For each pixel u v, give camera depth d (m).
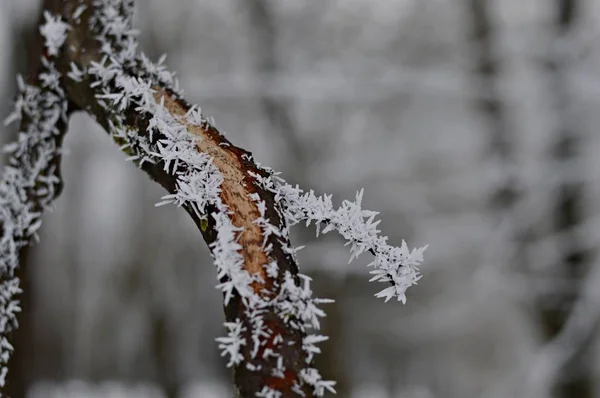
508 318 6.26
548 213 4.61
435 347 8.68
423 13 5.60
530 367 4.13
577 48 4.27
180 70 6.16
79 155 6.98
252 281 0.54
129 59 0.90
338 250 4.55
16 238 1.01
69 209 7.92
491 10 5.43
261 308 0.51
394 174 5.33
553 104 4.32
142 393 8.37
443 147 5.24
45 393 8.30
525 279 4.40
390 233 5.54
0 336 0.94
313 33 5.89
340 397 6.40
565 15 4.86
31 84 1.01
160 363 7.78
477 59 4.88
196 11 6.23
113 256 8.05
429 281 6.51
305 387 0.48
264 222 0.58
